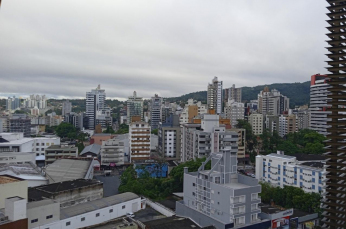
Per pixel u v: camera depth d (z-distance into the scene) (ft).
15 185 149.48
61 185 208.03
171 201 222.28
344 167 67.82
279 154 286.25
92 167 312.91
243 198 160.35
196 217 176.45
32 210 149.28
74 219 168.25
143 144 394.52
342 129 67.05
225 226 154.20
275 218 170.71
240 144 385.09
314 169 234.79
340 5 67.82
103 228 162.40
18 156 302.66
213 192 169.07
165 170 320.29
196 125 358.43
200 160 255.91
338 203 66.80
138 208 209.97
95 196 211.00
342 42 67.46
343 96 67.05
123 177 266.36
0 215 132.46
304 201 207.72
